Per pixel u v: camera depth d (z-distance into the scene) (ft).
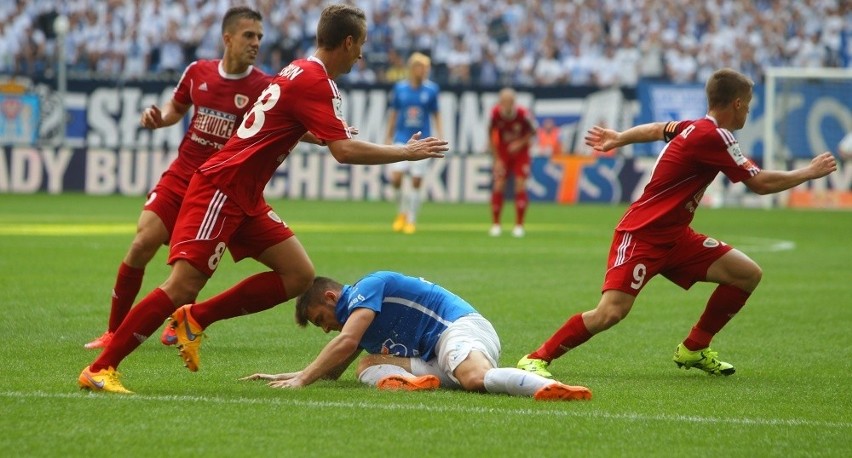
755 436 57.26
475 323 69.51
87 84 332.80
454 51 357.00
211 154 84.58
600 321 73.61
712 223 248.73
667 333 97.40
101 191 324.60
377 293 68.74
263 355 81.76
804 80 320.50
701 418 61.26
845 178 319.06
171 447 52.34
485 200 324.39
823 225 243.81
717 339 94.63
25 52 360.69
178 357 79.82
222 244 66.64
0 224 212.02
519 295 119.85
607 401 65.67
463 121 327.06
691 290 130.93
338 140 65.46
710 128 73.36
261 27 83.87
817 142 320.70
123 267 83.25
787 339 94.53
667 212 74.28
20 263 142.20
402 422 58.29
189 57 355.36
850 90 319.68
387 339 70.03
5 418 57.41
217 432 55.36
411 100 216.54
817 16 374.63
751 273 75.82
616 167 320.50
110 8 368.07
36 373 71.41
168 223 83.41
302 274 69.41
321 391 66.69
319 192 327.06
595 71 356.59
